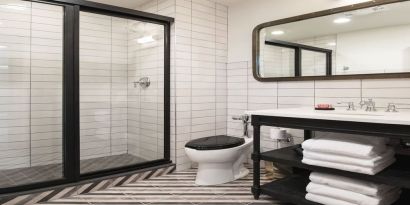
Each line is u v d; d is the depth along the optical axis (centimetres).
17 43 280
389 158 172
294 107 256
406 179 149
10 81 278
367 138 176
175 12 270
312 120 175
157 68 300
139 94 334
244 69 299
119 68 353
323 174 179
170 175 264
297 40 251
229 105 317
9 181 240
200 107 293
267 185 208
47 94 299
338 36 224
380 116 158
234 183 241
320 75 235
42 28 292
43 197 198
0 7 270
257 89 287
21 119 285
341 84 225
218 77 309
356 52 215
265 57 277
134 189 226
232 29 312
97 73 335
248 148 271
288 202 199
